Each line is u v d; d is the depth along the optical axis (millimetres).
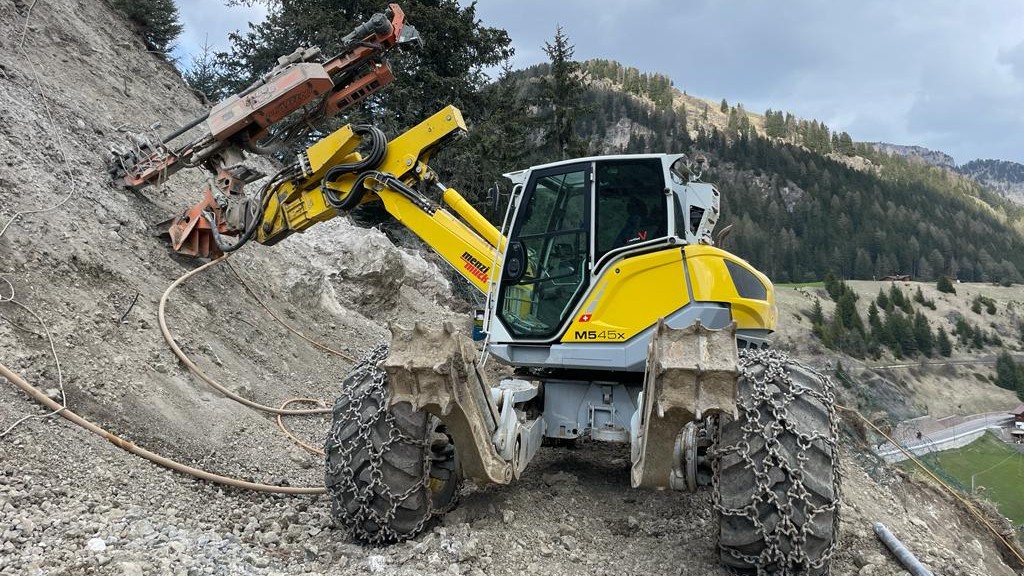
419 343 3252
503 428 4098
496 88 25703
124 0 12773
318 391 7715
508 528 4258
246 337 7512
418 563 3594
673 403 3074
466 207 6410
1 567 2756
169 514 3926
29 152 6566
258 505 4516
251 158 13336
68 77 8875
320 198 6969
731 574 3775
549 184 5164
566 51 30312
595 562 3971
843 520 5273
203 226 7398
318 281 10273
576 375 5230
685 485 3873
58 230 5879
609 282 4793
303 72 7141
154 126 7883
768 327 5012
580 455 6441
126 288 6152
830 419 3633
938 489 9109
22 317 4863
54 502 3598
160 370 5605
